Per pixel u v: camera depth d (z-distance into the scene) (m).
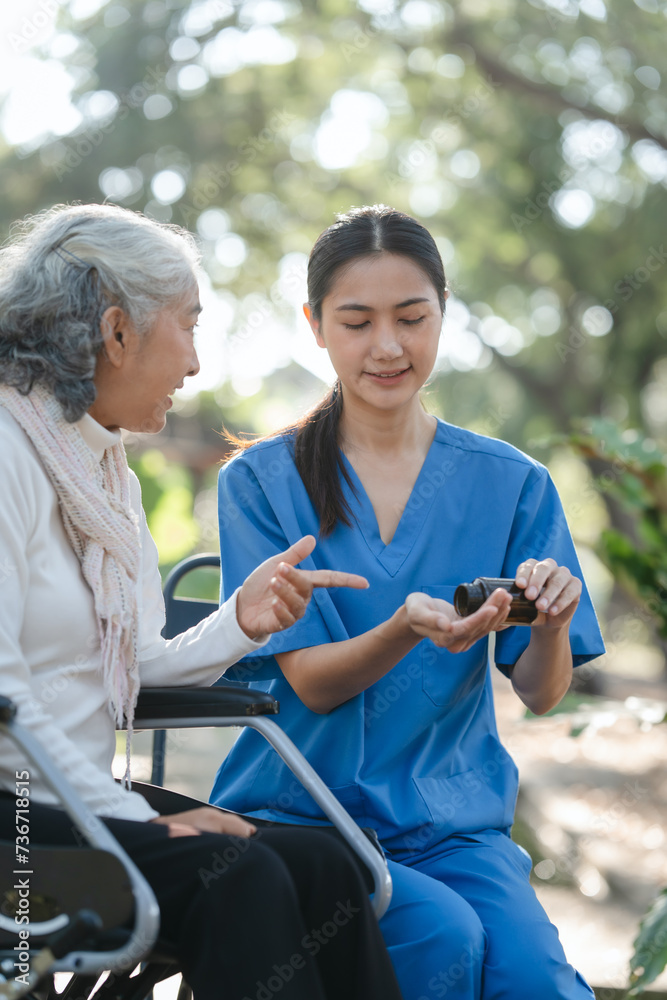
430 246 1.81
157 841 1.34
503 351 10.59
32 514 1.48
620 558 3.51
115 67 8.60
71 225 1.57
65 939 1.17
